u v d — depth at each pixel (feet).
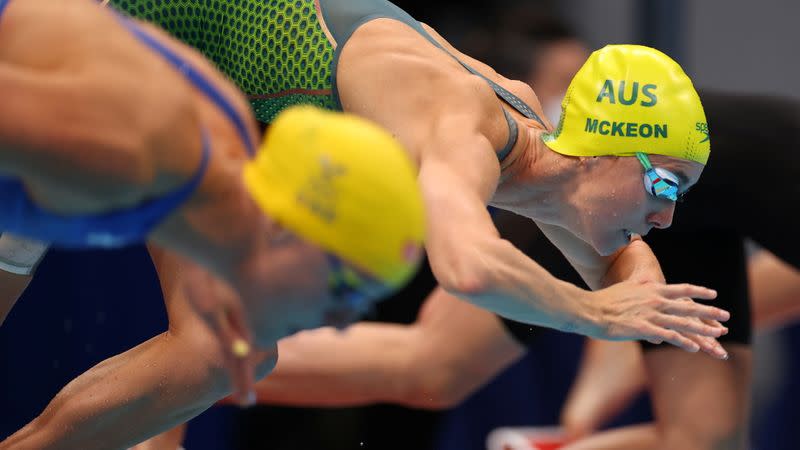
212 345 33.68
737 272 48.39
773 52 73.61
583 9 70.79
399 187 19.90
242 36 35.86
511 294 29.63
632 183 34.91
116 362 34.53
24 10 20.90
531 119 35.99
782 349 67.10
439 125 31.76
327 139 19.99
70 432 33.81
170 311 34.55
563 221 36.27
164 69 20.59
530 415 63.46
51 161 19.22
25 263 35.04
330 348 50.21
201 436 58.75
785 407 67.15
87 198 19.94
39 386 57.77
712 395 47.65
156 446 42.57
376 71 33.06
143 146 19.63
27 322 57.31
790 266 49.34
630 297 32.55
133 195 20.10
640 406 64.90
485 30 64.23
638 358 56.59
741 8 73.26
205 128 20.86
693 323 32.37
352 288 20.48
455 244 29.43
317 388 50.47
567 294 31.27
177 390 33.96
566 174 35.17
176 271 34.65
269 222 20.80
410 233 20.06
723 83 73.72
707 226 47.70
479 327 50.60
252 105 36.58
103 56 19.86
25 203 20.94
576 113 35.37
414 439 60.18
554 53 61.62
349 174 19.76
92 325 58.39
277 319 21.75
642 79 34.99
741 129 48.14
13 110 18.83
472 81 33.24
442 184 30.32
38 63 20.18
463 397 52.24
